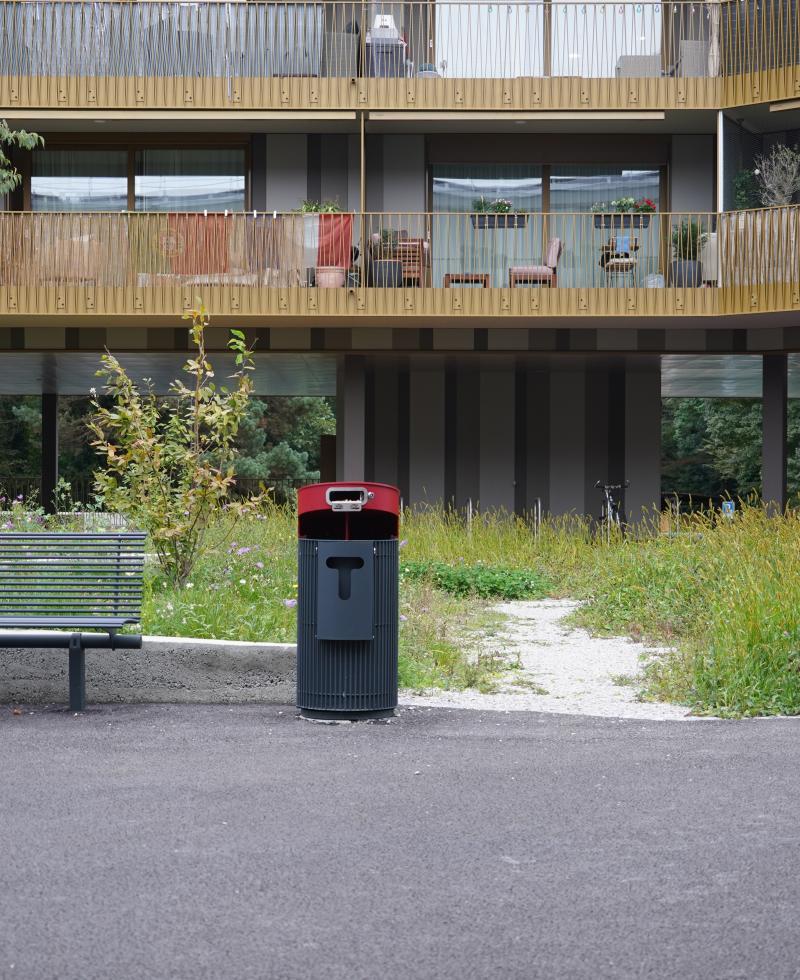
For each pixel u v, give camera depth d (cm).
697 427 4475
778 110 1823
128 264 1783
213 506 1023
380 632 695
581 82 1886
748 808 502
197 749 613
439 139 2048
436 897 396
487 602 1305
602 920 375
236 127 2005
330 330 1916
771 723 688
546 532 1719
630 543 1539
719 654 789
